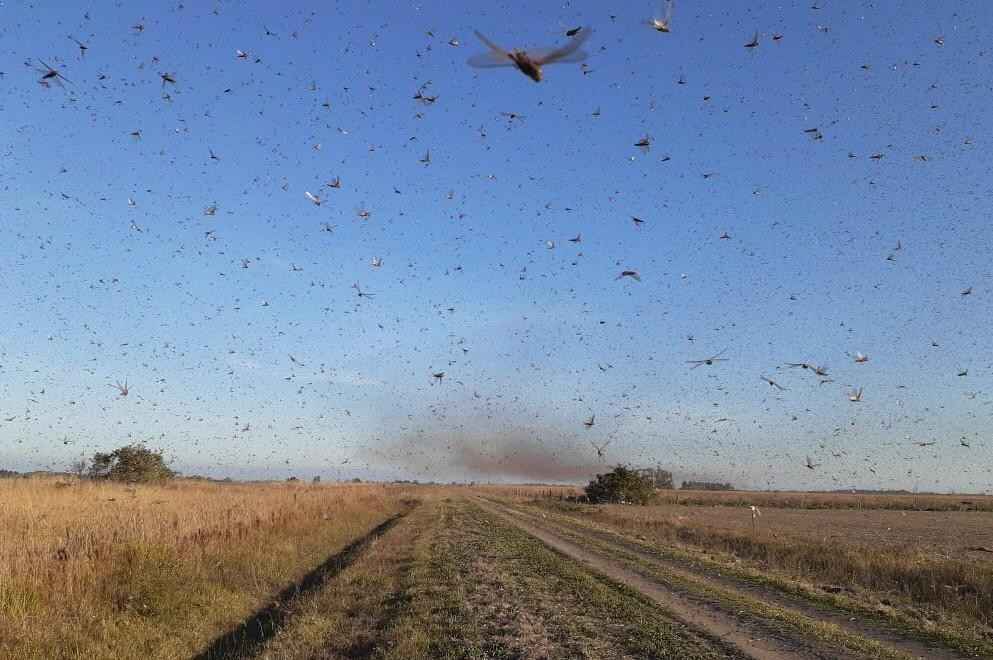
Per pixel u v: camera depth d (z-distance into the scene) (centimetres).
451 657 1008
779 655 1066
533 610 1352
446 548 2392
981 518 5847
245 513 2781
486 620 1252
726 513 6269
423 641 1088
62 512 2375
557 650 1060
